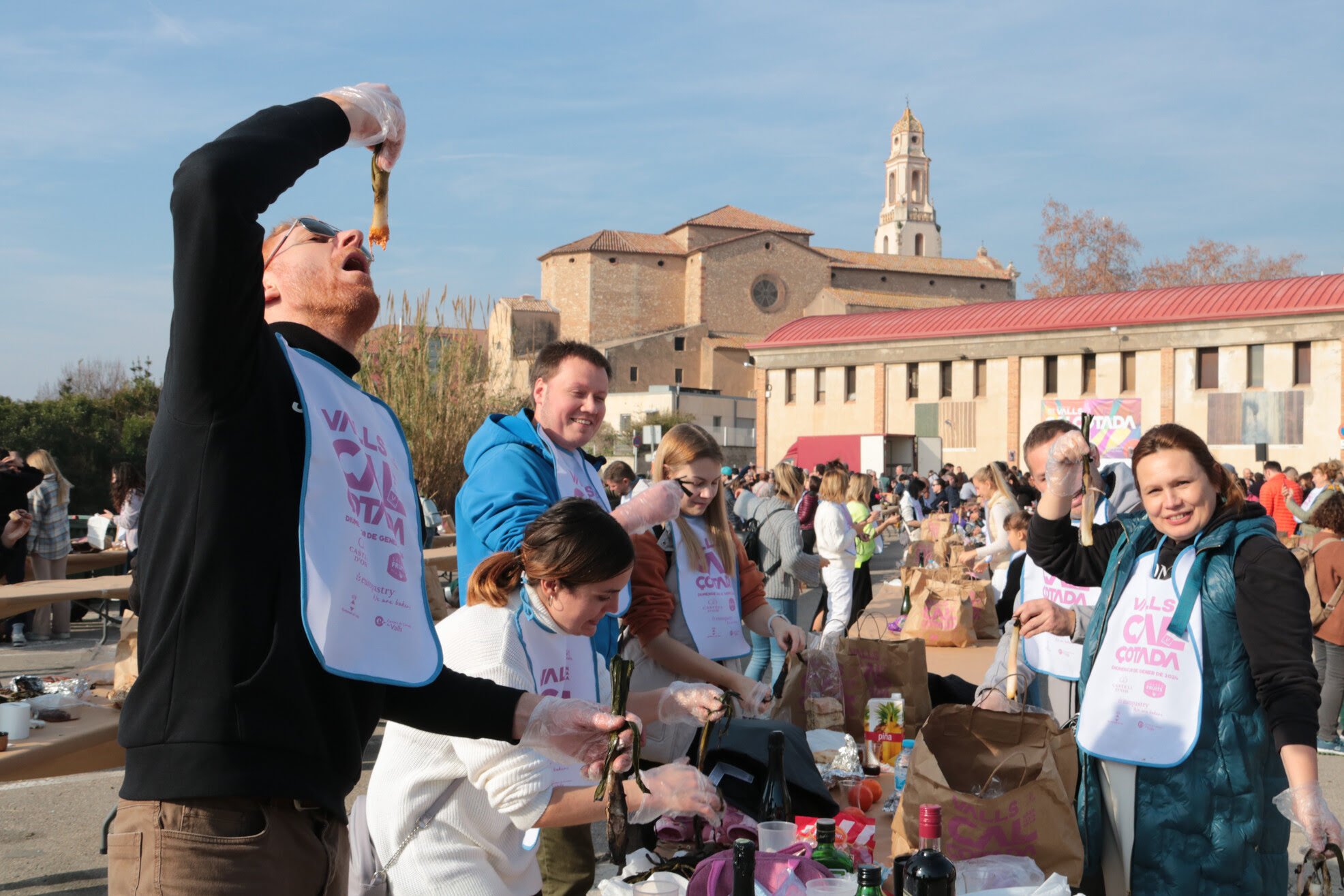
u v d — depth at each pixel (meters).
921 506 27.02
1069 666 4.16
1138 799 2.98
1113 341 39.56
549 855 3.78
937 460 43.22
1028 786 2.83
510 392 18.67
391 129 2.14
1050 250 64.00
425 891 2.62
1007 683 3.81
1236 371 37.31
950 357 43.53
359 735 2.03
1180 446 3.04
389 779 2.67
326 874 1.97
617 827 2.12
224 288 1.77
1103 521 4.69
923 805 2.86
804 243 82.25
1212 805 2.90
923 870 2.30
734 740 3.61
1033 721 3.15
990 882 2.61
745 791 3.51
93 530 13.80
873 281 84.94
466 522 3.79
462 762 2.55
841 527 9.34
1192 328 38.03
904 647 4.66
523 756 2.48
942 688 4.98
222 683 1.83
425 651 2.12
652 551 4.26
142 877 1.83
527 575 2.75
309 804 1.89
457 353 18.08
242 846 1.83
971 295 88.00
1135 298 40.78
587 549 2.66
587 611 2.76
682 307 82.44
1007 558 10.13
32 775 4.55
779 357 48.47
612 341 79.50
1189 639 2.97
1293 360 36.34
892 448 44.59
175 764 1.81
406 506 2.23
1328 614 7.53
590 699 3.01
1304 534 14.16
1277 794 2.93
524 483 3.74
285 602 1.88
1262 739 2.91
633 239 83.94
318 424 1.99
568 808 2.50
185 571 1.85
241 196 1.74
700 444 4.45
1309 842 2.67
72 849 5.46
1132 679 3.05
